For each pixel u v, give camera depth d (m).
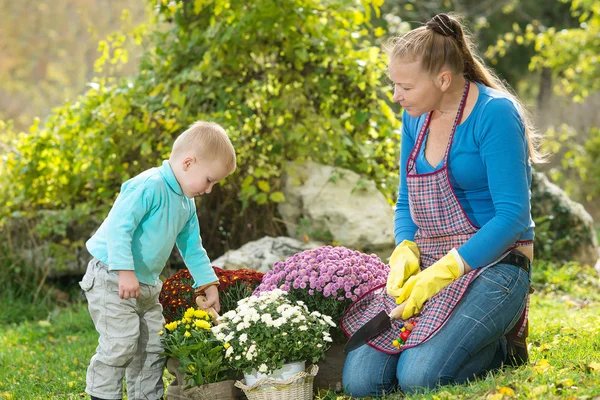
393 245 6.18
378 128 6.65
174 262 6.74
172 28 6.62
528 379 2.97
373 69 6.39
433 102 3.25
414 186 3.33
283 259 5.67
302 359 3.30
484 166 3.21
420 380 3.12
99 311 3.32
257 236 6.50
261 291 3.68
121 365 3.32
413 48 3.19
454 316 3.18
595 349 3.74
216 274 4.02
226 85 6.25
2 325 6.10
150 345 3.47
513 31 17.89
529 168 3.30
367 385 3.28
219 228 6.60
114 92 6.55
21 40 17.44
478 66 3.35
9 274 6.69
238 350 3.21
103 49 6.91
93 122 6.50
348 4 6.27
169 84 6.25
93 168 6.52
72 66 17.11
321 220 6.15
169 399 3.35
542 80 18.98
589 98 16.41
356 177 6.37
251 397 3.21
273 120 6.27
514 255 3.30
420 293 3.17
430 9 15.26
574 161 13.66
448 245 3.35
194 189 3.40
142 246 3.35
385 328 3.38
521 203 3.14
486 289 3.20
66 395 3.81
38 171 6.78
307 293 3.68
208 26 6.38
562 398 2.70
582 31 12.16
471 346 3.14
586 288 6.70
